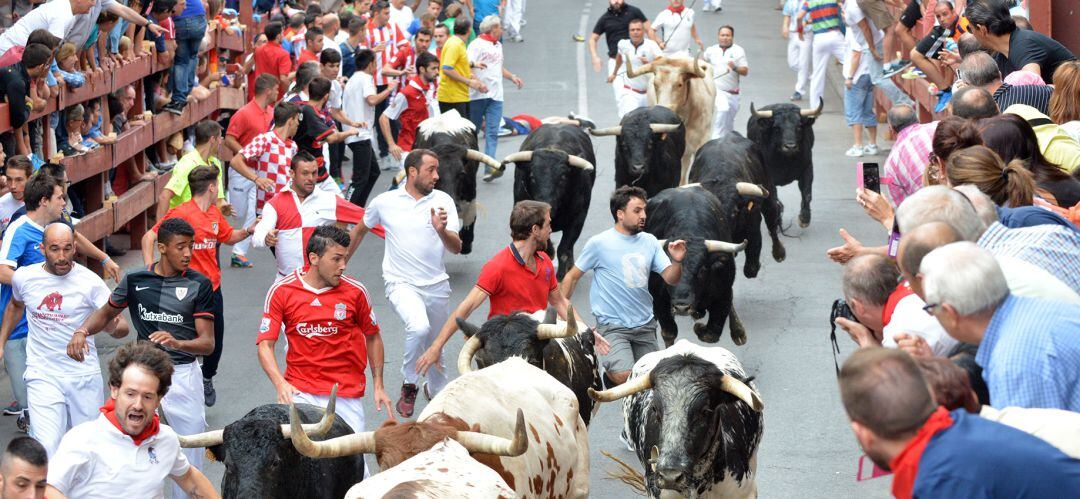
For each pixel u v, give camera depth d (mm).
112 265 14695
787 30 34688
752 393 8773
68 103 18812
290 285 11086
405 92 24219
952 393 5832
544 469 8820
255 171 18578
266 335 11016
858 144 27484
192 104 25328
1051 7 19578
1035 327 6336
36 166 17312
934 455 5238
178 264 11656
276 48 26656
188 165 17688
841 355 16000
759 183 18188
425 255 14164
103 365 16547
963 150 9297
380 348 11500
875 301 8211
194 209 14594
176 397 11461
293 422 7449
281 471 8484
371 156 23109
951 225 7770
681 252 12672
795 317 17562
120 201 21328
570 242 19422
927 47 19938
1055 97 12070
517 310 12039
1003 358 6340
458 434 7738
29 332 12375
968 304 6414
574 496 9664
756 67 37906
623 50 26781
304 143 19594
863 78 26859
